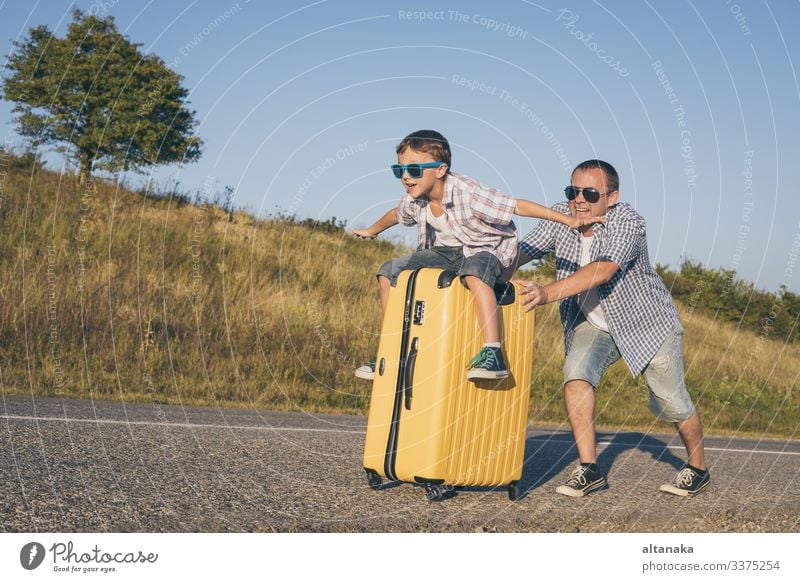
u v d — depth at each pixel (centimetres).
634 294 415
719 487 476
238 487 362
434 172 388
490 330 359
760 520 396
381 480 394
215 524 304
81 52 1536
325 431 602
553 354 1206
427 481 361
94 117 1503
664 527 369
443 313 358
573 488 414
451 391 358
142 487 341
